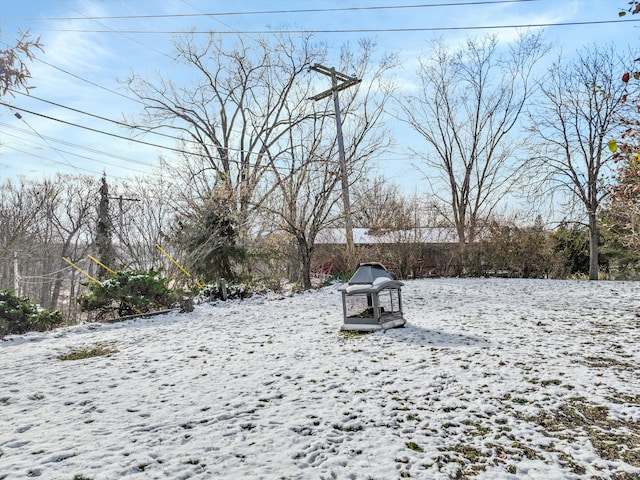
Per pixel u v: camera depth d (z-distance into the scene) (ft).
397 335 25.09
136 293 39.29
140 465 10.94
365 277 27.04
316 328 28.91
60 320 35.58
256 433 12.81
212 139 88.17
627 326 26.35
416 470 10.61
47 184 84.99
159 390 17.12
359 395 15.79
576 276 67.51
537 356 19.89
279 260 65.16
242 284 51.42
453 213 79.05
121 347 26.03
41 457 11.41
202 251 57.06
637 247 54.60
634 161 16.38
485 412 14.06
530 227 60.08
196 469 10.73
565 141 63.46
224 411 14.57
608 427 12.80
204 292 46.37
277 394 16.15
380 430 12.91
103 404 15.61
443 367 18.67
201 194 64.28
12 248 63.00
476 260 59.47
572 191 62.28
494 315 30.83
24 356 24.07
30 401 16.16
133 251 80.07
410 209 66.69
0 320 31.24
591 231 61.16
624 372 17.47
